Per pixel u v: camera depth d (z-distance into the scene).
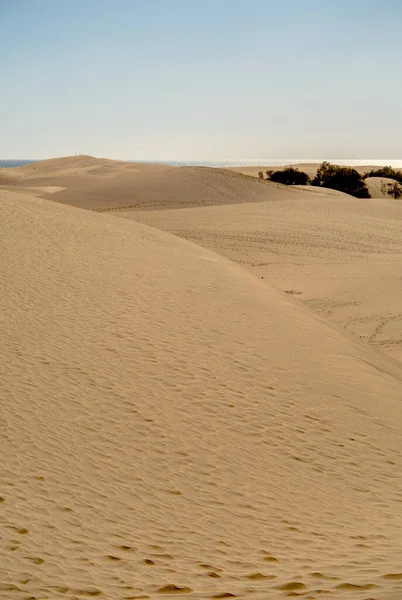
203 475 9.20
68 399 11.01
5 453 9.23
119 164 165.00
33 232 21.55
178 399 11.41
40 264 18.41
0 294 15.76
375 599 5.04
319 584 5.90
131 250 20.92
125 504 8.26
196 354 13.30
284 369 13.04
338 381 12.85
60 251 19.84
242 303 16.83
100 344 13.37
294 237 38.81
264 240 37.91
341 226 42.25
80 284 17.06
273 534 7.70
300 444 10.38
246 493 8.80
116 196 59.66
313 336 15.10
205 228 40.72
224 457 9.75
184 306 16.12
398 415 11.79
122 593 6.09
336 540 7.52
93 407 10.82
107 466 9.18
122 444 9.81
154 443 9.93
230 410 11.20
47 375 11.80
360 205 49.75
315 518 8.22
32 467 8.94
